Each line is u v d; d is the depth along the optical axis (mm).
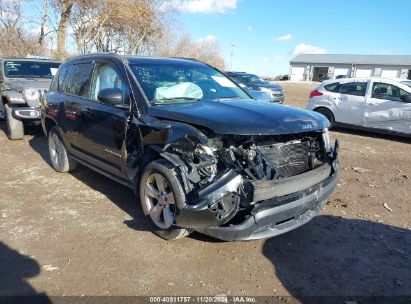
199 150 3428
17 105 8453
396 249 3967
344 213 4871
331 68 71062
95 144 4867
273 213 3363
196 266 3553
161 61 4938
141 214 4633
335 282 3367
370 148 9008
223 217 3359
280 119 3627
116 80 4598
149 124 3881
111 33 27391
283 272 3494
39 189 5438
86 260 3607
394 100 9898
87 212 4672
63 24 22250
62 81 5945
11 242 3908
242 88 5215
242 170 3383
